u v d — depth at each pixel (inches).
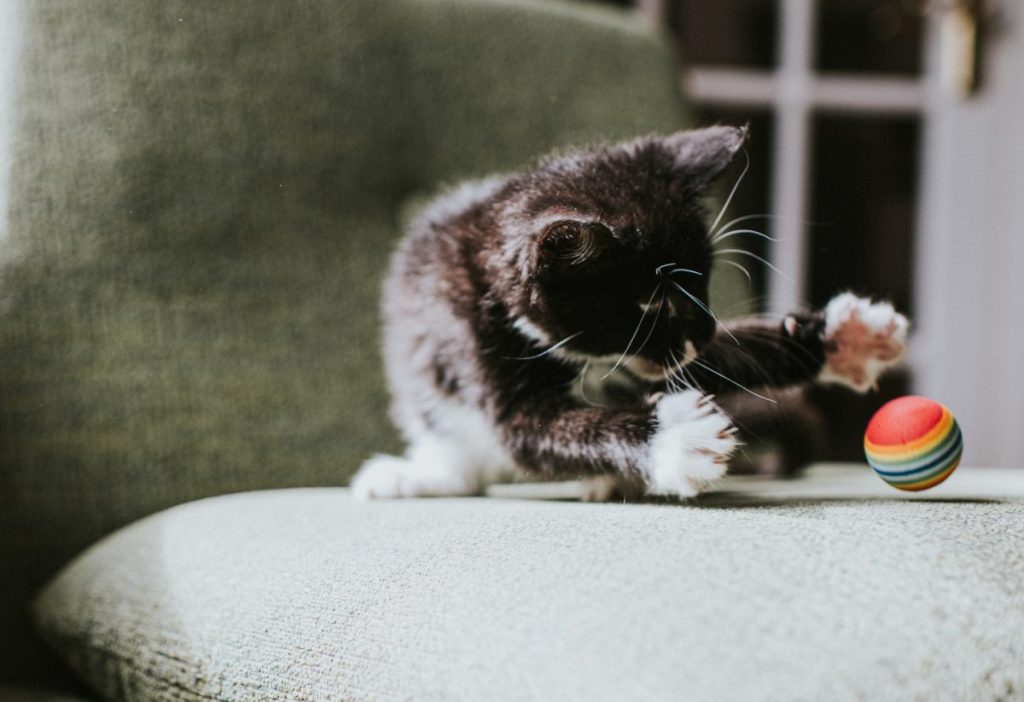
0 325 29.1
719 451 23.5
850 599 17.6
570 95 36.1
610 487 26.4
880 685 16.7
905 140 49.9
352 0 34.0
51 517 29.0
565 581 18.8
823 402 33.9
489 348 26.3
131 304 30.4
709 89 47.9
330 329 32.7
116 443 29.8
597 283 24.8
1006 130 49.6
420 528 22.1
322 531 23.2
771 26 48.3
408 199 34.7
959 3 48.8
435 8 35.3
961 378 50.4
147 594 23.7
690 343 25.0
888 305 25.6
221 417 31.0
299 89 33.0
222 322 31.4
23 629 28.5
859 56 49.2
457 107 35.2
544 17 36.5
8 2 30.8
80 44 30.7
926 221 50.3
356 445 32.4
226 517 25.6
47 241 29.8
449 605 19.2
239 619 21.6
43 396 29.2
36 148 30.1
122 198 30.6
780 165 48.6
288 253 32.5
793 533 19.3
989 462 50.3
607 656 17.4
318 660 20.1
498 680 17.8
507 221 25.8
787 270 46.6
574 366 26.1
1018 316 49.9
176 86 31.5
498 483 32.1
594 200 24.9
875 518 20.0
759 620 17.4
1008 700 16.9
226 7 32.3
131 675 23.2
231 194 31.9
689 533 19.6
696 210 25.4
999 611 17.6
